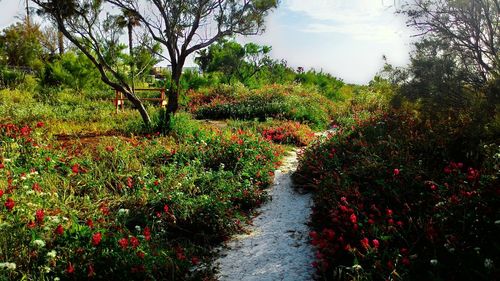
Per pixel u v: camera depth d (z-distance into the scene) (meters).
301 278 4.49
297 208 6.61
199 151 8.55
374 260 3.95
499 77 6.70
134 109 16.89
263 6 11.07
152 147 8.77
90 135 10.51
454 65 7.38
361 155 7.12
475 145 6.42
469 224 4.17
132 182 6.77
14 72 20.97
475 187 4.78
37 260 4.09
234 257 5.12
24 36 28.89
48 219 4.68
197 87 23.77
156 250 4.66
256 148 9.10
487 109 6.66
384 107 14.21
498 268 3.51
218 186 6.82
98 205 5.80
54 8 10.19
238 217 6.13
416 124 8.41
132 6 10.80
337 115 16.77
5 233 4.25
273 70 27.41
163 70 31.16
